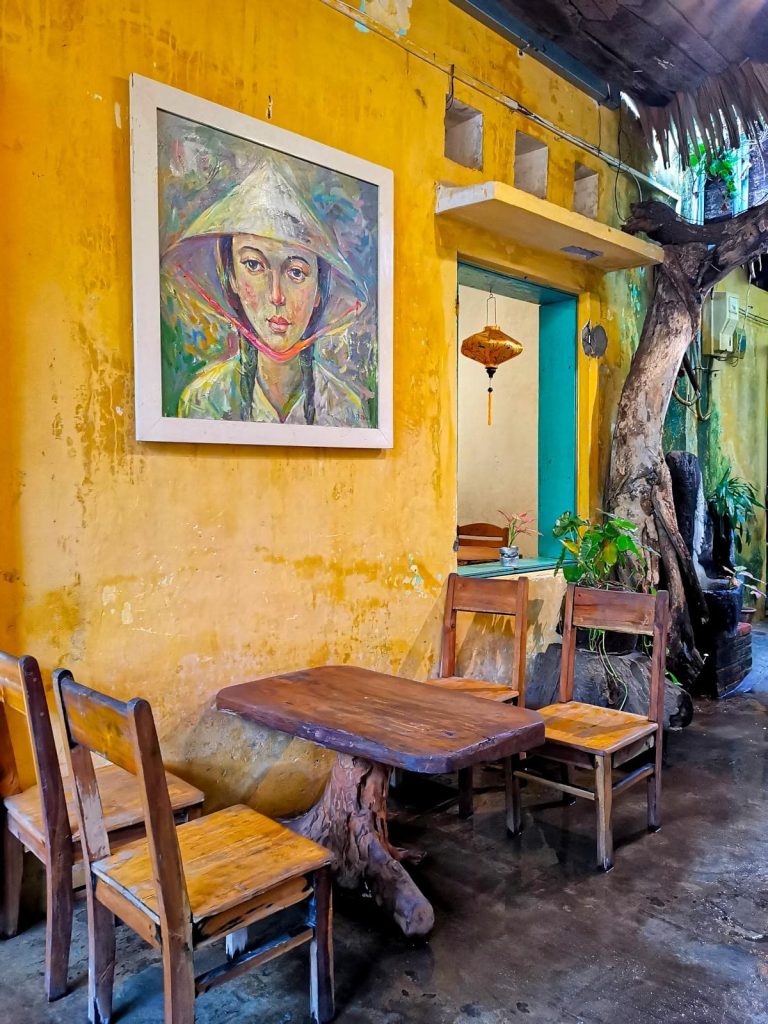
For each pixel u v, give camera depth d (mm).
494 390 5418
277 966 1955
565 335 4270
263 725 2207
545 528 4379
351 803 2307
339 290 2793
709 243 4242
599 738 2510
